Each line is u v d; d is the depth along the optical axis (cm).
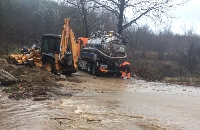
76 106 998
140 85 1666
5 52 3092
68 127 754
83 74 2116
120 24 2623
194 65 2975
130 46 3372
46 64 1873
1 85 1309
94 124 789
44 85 1391
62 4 3531
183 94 1391
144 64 2634
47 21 4738
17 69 1647
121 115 903
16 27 3984
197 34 4466
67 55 1805
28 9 4603
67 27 1820
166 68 2650
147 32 4194
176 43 4356
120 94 1298
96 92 1320
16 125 759
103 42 2047
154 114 937
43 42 1917
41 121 802
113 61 2052
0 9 3662
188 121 863
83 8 2952
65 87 1408
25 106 973
